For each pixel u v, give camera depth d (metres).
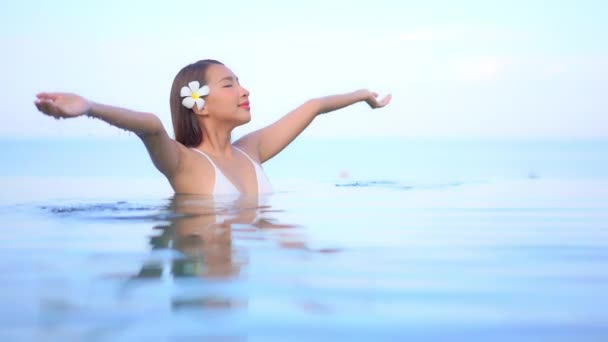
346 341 1.02
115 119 2.83
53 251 1.79
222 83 3.74
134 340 1.01
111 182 4.67
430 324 1.10
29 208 2.93
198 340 1.01
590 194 3.74
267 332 1.05
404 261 1.66
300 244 1.91
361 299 1.26
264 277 1.44
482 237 2.10
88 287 1.34
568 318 1.15
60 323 1.09
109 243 1.92
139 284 1.37
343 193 3.79
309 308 1.19
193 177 3.59
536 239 2.06
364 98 4.53
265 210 2.85
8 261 1.64
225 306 1.20
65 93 2.55
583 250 1.85
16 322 1.10
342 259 1.67
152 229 2.23
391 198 3.48
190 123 3.79
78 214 2.70
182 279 1.42
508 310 1.20
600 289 1.36
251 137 4.07
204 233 2.12
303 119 4.21
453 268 1.57
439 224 2.42
